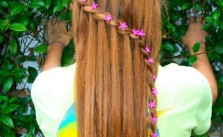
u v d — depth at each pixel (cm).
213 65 161
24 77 158
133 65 103
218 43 152
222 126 177
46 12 148
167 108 105
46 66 136
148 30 106
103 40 102
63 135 107
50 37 144
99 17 103
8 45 158
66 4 138
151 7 106
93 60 102
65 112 106
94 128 101
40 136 169
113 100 100
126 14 104
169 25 147
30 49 161
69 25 146
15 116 159
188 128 107
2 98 148
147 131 102
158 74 107
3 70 151
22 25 142
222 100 159
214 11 142
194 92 106
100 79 101
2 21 143
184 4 148
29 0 151
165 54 156
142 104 102
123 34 103
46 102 108
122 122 101
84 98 102
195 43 139
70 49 148
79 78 103
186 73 107
